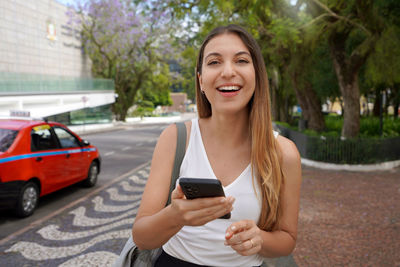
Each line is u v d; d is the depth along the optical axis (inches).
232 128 47.8
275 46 447.2
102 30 1352.1
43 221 201.8
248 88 44.6
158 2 463.8
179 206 36.0
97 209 227.6
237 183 46.4
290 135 572.7
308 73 557.9
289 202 48.5
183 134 49.3
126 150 576.7
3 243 166.7
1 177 192.2
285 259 133.1
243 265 48.9
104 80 1323.8
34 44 1258.6
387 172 385.7
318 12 377.4
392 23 390.9
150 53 1414.9
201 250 48.3
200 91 52.2
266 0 347.9
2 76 759.1
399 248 155.3
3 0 1099.9
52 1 1364.4
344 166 410.9
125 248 52.4
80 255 151.9
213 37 45.1
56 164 239.0
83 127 1101.7
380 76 382.6
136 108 2087.8
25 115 272.1
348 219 202.2
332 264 138.5
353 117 446.9
